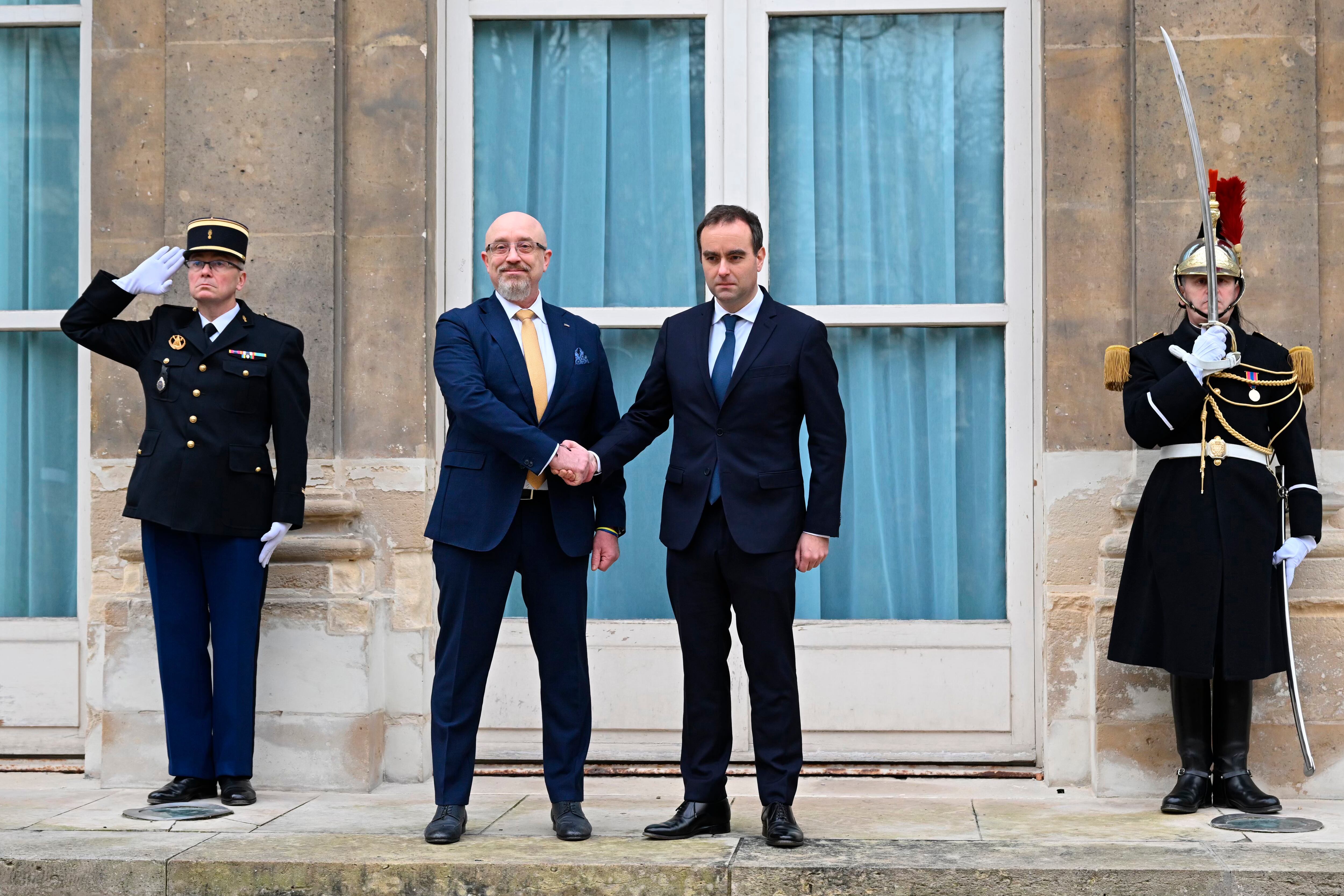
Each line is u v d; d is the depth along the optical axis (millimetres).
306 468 4410
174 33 4680
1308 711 4262
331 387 4609
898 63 4875
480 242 4922
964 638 4688
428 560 4664
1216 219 4129
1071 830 3855
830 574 4824
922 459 4820
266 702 4480
